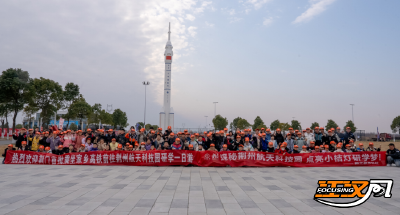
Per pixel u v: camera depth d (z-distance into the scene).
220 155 13.79
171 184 9.06
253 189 8.37
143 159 13.90
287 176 10.91
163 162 13.83
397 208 6.36
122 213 5.85
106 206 6.37
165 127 52.09
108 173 11.38
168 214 5.80
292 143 15.71
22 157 14.48
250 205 6.57
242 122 68.75
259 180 9.95
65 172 11.58
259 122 65.75
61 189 8.16
